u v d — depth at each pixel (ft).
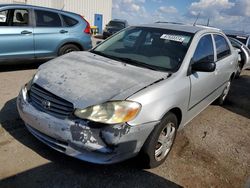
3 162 9.29
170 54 11.46
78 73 9.73
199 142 12.82
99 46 13.39
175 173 10.05
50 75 9.82
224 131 14.58
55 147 8.90
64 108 8.49
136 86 8.97
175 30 12.78
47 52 21.84
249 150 12.80
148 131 8.73
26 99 9.73
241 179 10.39
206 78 12.62
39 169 9.18
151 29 13.21
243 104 20.20
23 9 20.51
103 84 8.97
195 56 11.78
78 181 8.86
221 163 11.27
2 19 19.57
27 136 11.02
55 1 70.69
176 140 12.60
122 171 9.64
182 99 10.33
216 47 14.76
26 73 21.16
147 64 11.09
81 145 8.19
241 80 29.66
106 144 8.11
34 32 20.76
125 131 8.14
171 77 10.07
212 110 17.85
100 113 8.09
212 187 9.65
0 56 19.44
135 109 8.32
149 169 9.96
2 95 15.38
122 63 10.93
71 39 22.91
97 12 83.20
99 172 9.42
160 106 9.00
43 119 8.76
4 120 12.14
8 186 8.27
